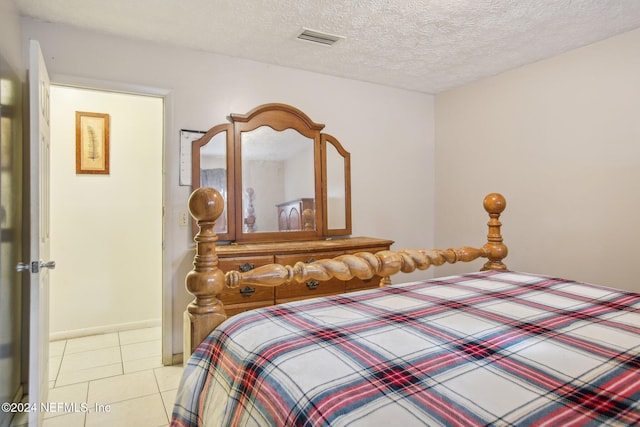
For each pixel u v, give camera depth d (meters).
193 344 1.14
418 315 1.13
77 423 1.94
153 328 3.51
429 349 0.87
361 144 3.54
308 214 3.19
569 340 0.93
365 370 0.76
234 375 0.90
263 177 3.02
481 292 1.43
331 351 0.86
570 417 0.61
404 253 1.66
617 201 2.56
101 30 2.48
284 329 1.01
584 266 2.74
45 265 1.79
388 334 0.97
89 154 3.31
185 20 2.35
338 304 1.27
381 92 3.64
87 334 3.28
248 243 2.92
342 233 3.35
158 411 2.06
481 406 0.63
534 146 3.06
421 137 3.88
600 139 2.65
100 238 3.35
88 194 3.30
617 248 2.56
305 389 0.70
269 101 3.09
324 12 2.26
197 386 1.02
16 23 2.14
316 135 3.25
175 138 2.74
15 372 2.04
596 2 2.15
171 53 2.73
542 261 3.00
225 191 2.88
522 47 2.76
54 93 3.18
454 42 2.68
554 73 2.93
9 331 1.88
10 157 1.90
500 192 3.33
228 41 2.67
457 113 3.72
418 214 3.86
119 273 3.42
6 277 1.80
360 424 0.59
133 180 3.48
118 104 3.43
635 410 0.63
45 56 2.36
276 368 0.80
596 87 2.67
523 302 1.28
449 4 2.17
